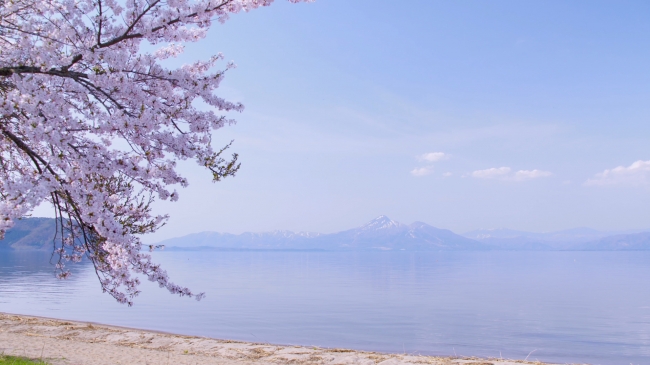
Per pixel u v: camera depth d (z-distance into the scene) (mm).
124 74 7473
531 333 30578
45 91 6883
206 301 46438
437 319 36656
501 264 197875
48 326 20766
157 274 8148
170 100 8008
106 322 29531
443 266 172375
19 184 5969
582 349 25406
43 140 6582
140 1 7723
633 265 182375
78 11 7605
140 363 14180
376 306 45062
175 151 7668
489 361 15672
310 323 32906
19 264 112625
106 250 8031
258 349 17219
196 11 7938
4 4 7770
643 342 27562
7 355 13289
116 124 7055
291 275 104812
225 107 8500
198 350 17047
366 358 15844
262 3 8406
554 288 70562
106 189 8109
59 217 8406
